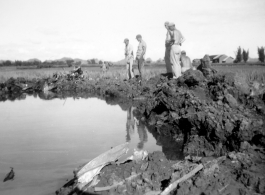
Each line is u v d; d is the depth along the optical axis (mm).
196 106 11172
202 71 16359
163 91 13664
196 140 9656
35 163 8844
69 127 13758
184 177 6309
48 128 13672
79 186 6488
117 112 17609
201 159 7367
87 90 32219
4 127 14062
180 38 18328
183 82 14344
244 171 6312
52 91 33438
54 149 10242
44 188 7109
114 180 6598
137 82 26703
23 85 34188
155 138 11336
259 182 5852
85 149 10164
